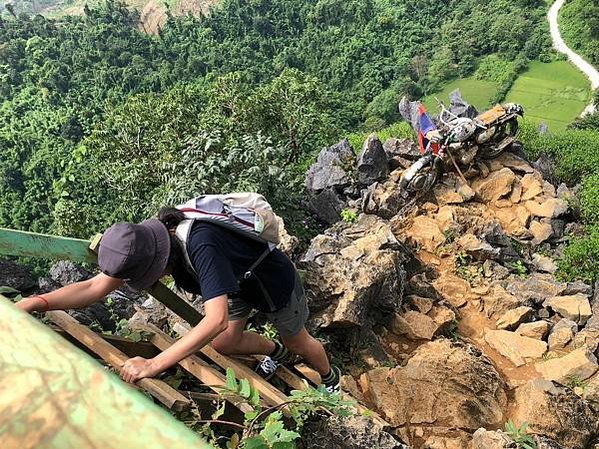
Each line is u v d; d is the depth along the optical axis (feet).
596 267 23.54
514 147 29.96
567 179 33.83
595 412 16.12
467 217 24.97
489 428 14.46
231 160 23.66
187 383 9.32
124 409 2.61
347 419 10.77
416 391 14.73
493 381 15.38
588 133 41.22
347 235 23.45
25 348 2.99
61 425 2.57
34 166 142.82
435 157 26.63
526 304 20.92
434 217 25.58
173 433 2.47
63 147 164.86
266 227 8.05
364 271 16.56
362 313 16.03
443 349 15.97
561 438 14.61
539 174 28.66
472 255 23.13
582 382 17.17
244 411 8.30
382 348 16.52
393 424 14.17
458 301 20.72
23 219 129.39
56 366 2.86
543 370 17.66
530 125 40.91
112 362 7.55
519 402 15.44
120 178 38.47
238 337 9.66
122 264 7.00
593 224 26.91
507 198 27.40
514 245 25.30
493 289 21.12
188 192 22.95
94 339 7.82
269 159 25.07
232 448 7.23
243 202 8.23
